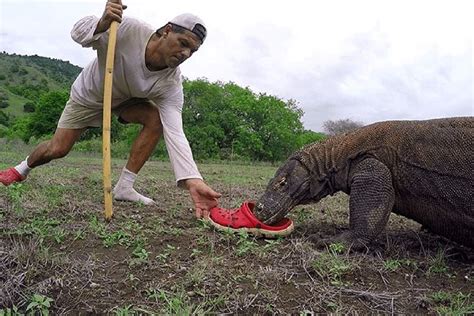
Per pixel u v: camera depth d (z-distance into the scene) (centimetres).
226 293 102
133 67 156
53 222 137
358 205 135
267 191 142
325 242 133
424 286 116
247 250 125
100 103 166
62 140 172
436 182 134
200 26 151
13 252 110
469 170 131
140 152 177
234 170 488
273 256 123
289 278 111
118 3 145
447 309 103
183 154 154
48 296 100
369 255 130
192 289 104
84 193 190
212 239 130
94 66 162
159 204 184
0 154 479
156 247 125
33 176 224
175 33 150
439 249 137
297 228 153
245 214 139
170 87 163
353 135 143
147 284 105
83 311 97
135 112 175
